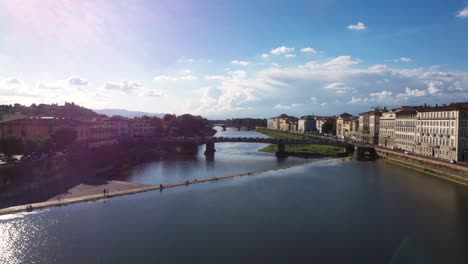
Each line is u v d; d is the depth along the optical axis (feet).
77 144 442.09
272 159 549.13
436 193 287.28
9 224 210.18
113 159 492.13
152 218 222.69
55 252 170.30
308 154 609.42
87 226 206.80
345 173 393.70
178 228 203.31
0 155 364.99
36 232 196.85
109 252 169.89
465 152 376.27
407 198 271.49
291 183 335.06
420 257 163.94
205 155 599.16
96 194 284.41
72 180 343.46
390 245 178.60
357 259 162.30
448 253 169.07
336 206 249.75
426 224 209.97
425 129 451.12
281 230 199.62
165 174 401.49
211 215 228.63
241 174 387.96
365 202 260.01
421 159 406.21
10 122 430.20
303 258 163.12
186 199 270.87
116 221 216.33
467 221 215.10
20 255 167.43
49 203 253.24
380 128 627.46
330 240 184.65
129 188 308.19
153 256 165.37
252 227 204.85
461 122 375.86
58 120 478.59
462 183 323.37
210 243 180.55
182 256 165.17
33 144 351.05
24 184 292.81
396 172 399.44
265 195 284.20
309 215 228.22
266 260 161.07
